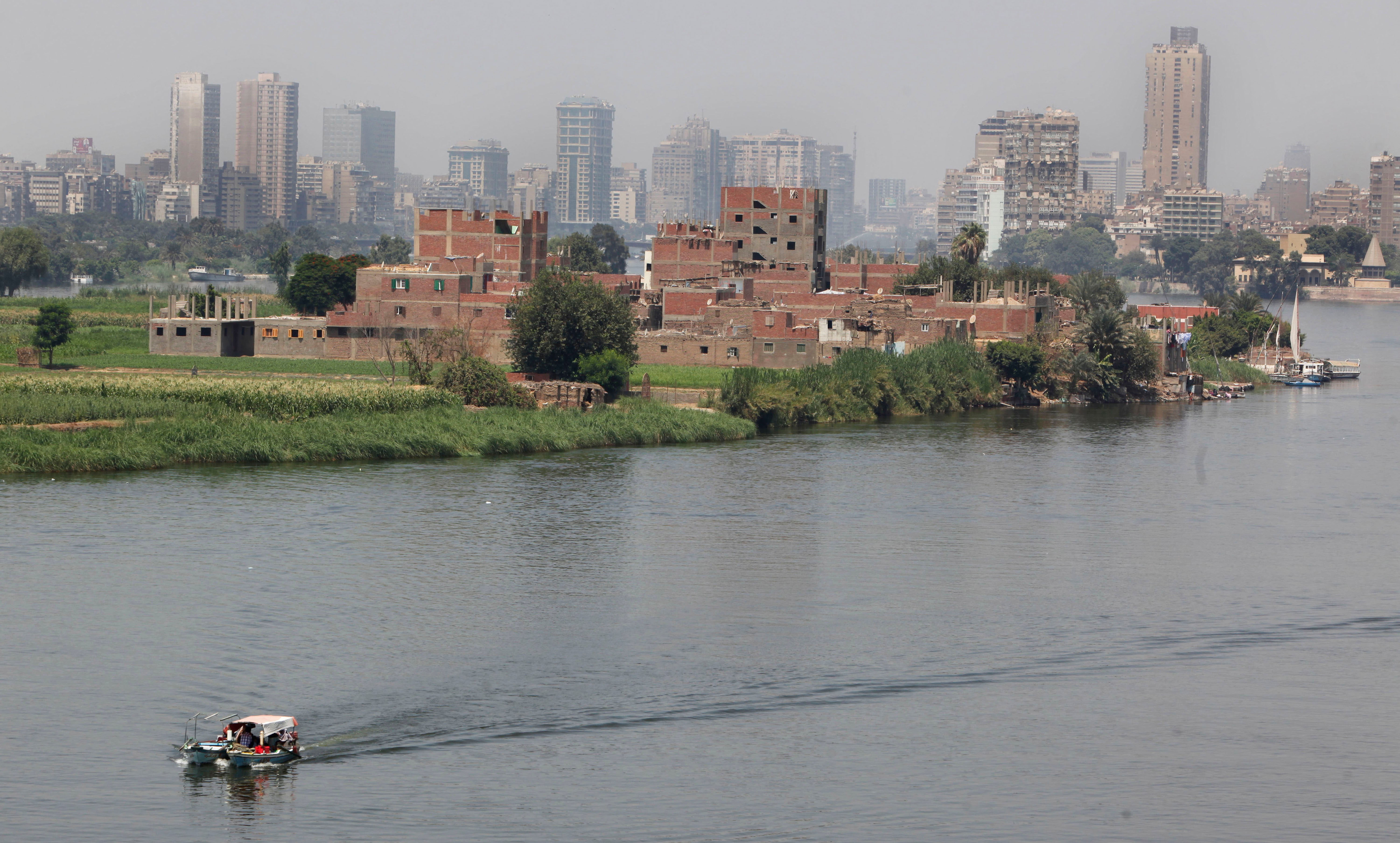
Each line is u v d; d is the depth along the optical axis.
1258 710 156.00
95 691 154.00
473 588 196.62
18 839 121.56
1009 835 126.25
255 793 131.50
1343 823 129.62
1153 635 182.00
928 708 154.88
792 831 125.94
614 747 142.62
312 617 181.12
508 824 126.19
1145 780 137.62
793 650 172.12
